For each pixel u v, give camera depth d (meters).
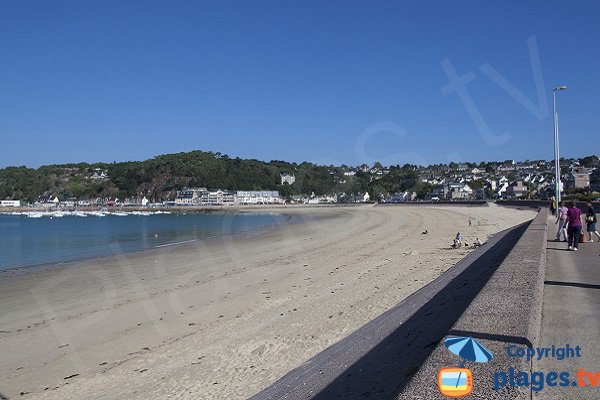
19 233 48.34
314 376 6.21
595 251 13.87
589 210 16.67
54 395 6.68
